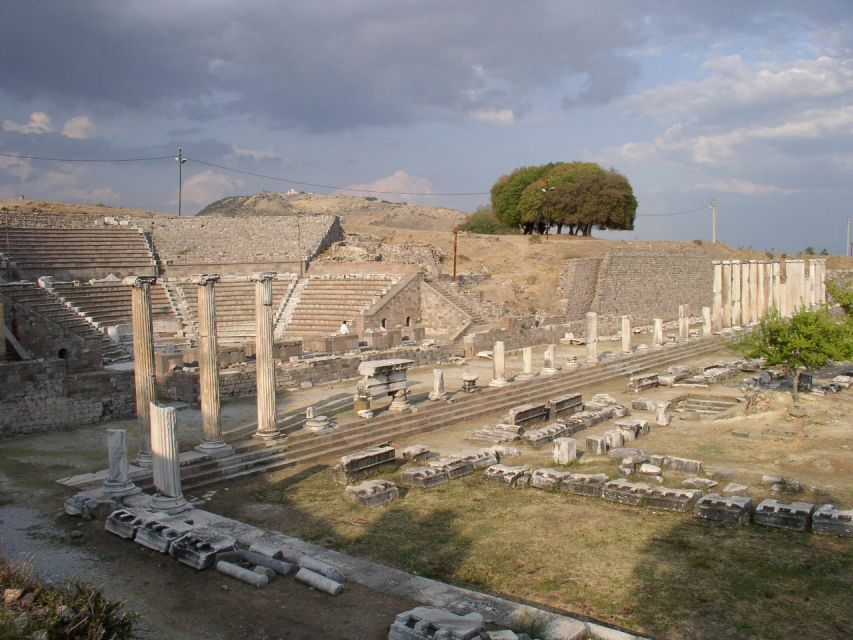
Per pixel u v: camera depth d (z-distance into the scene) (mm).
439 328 58812
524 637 12555
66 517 18828
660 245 96562
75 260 58250
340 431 27578
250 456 24172
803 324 35594
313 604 14234
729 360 51625
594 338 46250
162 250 66188
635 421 30594
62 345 39031
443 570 16406
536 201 96312
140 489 20219
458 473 24094
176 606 14172
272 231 71812
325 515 20047
